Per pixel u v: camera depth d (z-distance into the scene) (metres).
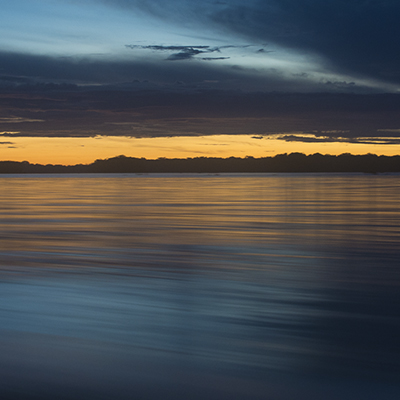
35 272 8.56
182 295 6.81
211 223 17.33
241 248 11.47
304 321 5.57
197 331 5.20
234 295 6.81
